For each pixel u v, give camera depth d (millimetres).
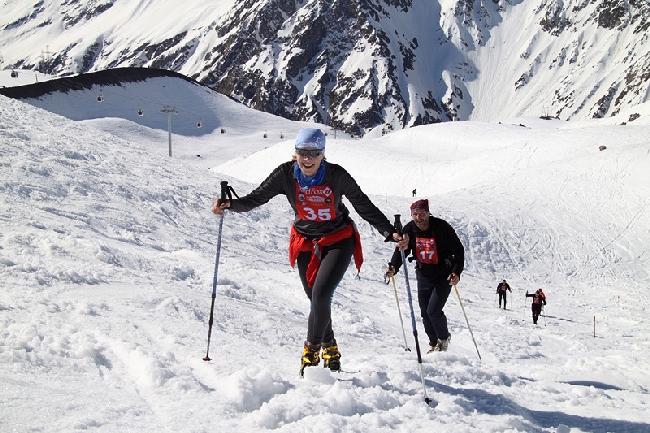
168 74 157375
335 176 4387
